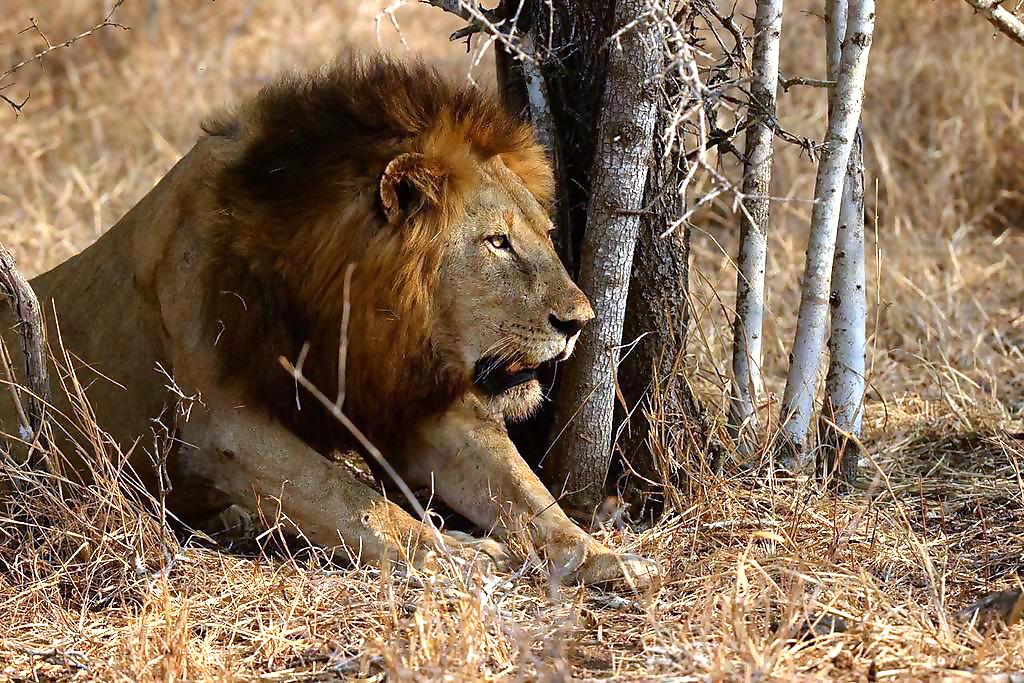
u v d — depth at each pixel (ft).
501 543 27.48
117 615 25.40
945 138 57.36
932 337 42.75
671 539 28.07
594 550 26.43
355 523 26.91
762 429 32.19
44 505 27.12
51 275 30.81
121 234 29.45
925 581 25.62
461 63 65.16
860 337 31.42
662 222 29.25
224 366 27.40
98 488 26.89
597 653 22.98
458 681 20.57
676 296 29.78
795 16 64.49
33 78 69.82
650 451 29.76
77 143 63.05
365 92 27.20
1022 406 37.45
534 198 27.78
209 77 69.41
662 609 24.77
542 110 29.55
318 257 26.53
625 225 28.04
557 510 27.61
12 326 29.48
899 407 37.37
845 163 30.30
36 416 27.50
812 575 24.77
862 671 21.22
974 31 61.16
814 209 30.76
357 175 26.66
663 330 29.73
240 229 26.94
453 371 27.68
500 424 28.94
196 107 65.67
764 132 31.55
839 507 29.07
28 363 27.27
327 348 27.04
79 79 68.80
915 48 62.44
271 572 26.71
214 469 27.99
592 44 29.48
